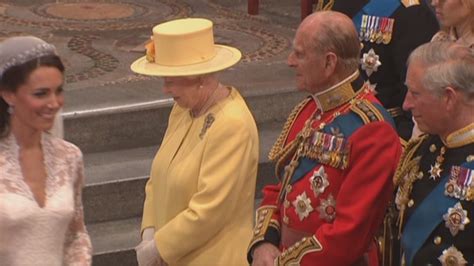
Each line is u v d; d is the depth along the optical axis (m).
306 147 14.43
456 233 12.49
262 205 15.55
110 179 22.02
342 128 14.07
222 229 16.00
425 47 12.70
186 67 15.64
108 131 23.64
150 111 23.91
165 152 16.42
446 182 12.69
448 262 12.54
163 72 15.56
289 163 14.93
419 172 13.09
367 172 13.79
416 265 12.85
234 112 15.68
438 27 17.67
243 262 16.14
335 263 13.95
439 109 12.53
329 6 18.17
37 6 33.94
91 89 25.05
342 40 13.95
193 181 15.88
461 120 12.59
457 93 12.43
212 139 15.59
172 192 16.11
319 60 14.02
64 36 30.20
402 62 17.38
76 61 27.64
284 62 27.81
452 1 16.22
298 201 14.45
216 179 15.48
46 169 13.27
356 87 14.23
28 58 12.63
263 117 25.23
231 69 27.02
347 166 13.94
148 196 17.19
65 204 13.16
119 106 23.67
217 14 33.34
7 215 12.71
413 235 12.94
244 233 16.16
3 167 12.95
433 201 12.76
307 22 14.20
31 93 12.69
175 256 16.02
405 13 17.44
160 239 16.06
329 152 14.09
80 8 33.78
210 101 15.88
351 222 13.76
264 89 25.33
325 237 13.93
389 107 17.70
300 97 25.44
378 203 13.85
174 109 16.72
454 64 12.41
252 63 27.69
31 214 12.85
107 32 30.75
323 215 14.22
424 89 12.55
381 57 17.61
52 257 13.10
